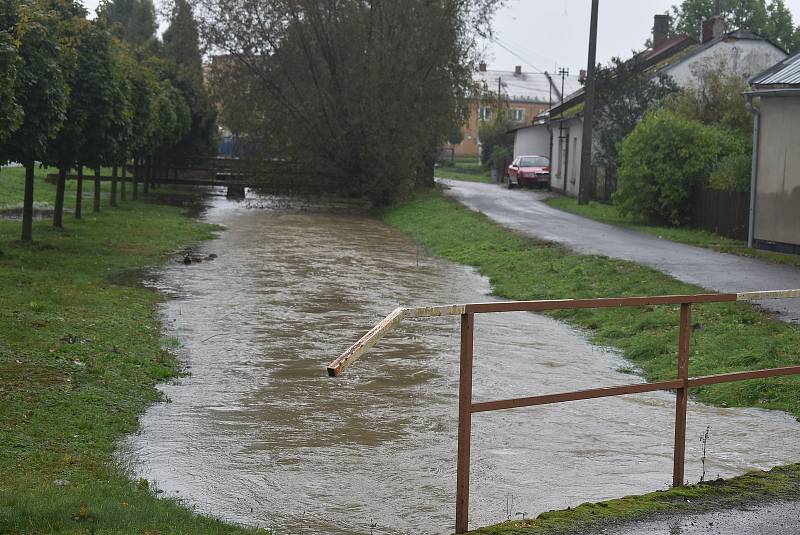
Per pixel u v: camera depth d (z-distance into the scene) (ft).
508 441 28.66
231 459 26.32
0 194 114.62
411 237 103.09
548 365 40.50
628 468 25.99
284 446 27.71
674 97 137.49
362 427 29.94
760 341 40.91
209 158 159.53
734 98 127.95
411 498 23.35
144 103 94.99
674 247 81.41
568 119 164.66
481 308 18.11
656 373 38.70
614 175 143.13
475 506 22.75
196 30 148.15
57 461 24.45
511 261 75.72
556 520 19.07
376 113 140.77
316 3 141.69
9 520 18.40
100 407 30.40
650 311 50.70
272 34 146.82
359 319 50.24
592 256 72.23
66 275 57.41
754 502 20.35
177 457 26.37
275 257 77.56
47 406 29.40
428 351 42.60
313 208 140.36
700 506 20.03
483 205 134.92
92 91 71.61
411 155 143.23
